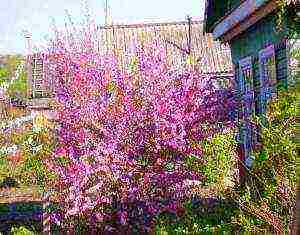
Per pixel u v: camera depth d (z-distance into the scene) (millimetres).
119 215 10359
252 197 8297
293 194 6547
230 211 10203
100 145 10359
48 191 10727
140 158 10484
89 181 10359
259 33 11273
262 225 7180
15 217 13922
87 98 10883
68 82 11133
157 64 11141
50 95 11609
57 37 11812
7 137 19062
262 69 11133
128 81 10883
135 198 10383
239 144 12609
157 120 10477
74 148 10508
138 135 10492
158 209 10430
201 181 10891
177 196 10562
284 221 6695
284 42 9414
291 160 7012
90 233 10500
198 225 9969
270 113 7805
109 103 10719
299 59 8398
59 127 10883
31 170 17312
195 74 11281
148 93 10727
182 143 10562
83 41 11805
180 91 10984
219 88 11766
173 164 10594
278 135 7438
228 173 12398
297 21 8695
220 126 11438
